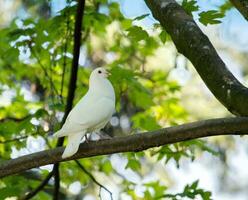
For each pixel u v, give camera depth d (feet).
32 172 41.24
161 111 45.34
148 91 38.70
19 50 37.60
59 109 35.22
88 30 41.39
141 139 22.02
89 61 58.23
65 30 39.19
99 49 57.36
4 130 37.37
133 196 39.29
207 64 21.84
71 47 40.47
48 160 23.18
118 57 53.62
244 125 20.48
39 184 37.27
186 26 23.03
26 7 58.70
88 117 26.07
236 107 20.76
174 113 45.44
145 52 47.88
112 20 44.75
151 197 37.01
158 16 24.47
